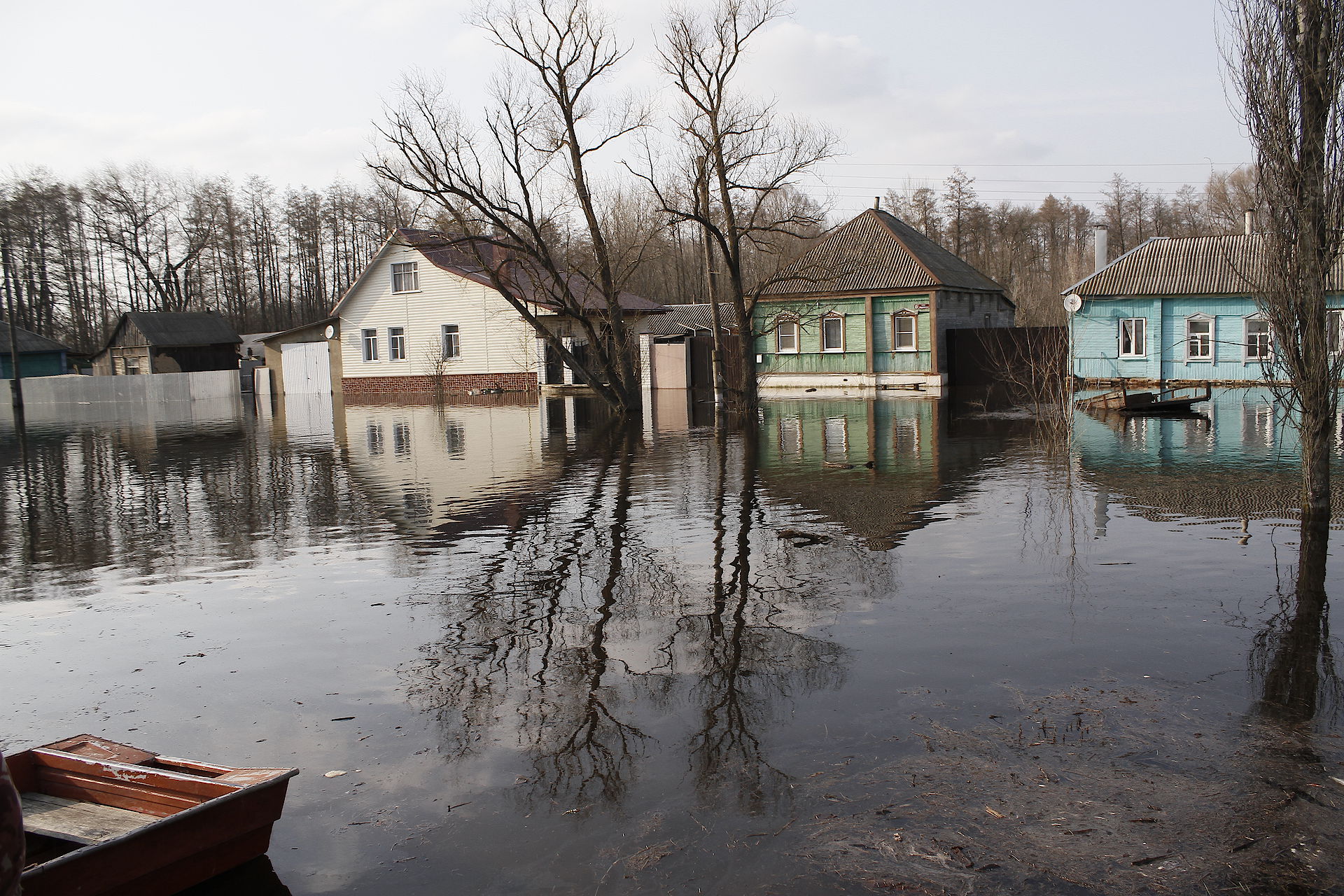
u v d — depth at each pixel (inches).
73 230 2591.0
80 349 2598.4
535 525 444.8
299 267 3036.4
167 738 217.9
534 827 173.6
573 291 1553.9
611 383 1048.8
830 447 708.0
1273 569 323.3
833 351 1429.6
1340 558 334.0
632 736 209.2
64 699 243.9
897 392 1300.4
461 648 271.7
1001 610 289.3
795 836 167.0
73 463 780.0
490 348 1595.7
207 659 271.9
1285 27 359.9
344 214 3029.0
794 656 255.1
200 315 2170.3
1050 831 165.6
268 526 470.0
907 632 271.6
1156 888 148.7
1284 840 160.9
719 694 230.8
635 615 296.5
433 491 560.1
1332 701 215.0
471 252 1090.1
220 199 2731.3
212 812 154.4
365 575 361.4
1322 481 396.8
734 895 150.6
